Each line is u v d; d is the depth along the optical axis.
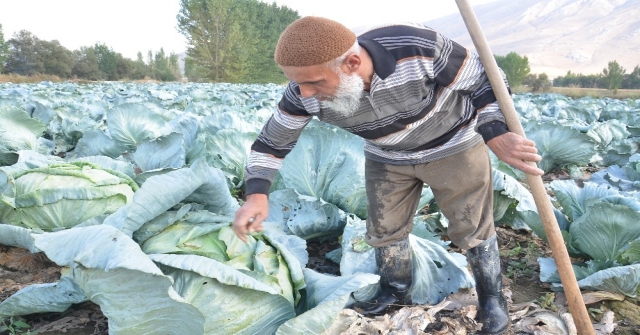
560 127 7.55
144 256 2.34
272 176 2.81
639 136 10.13
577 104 17.55
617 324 3.39
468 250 3.10
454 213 2.98
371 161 3.09
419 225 4.14
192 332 2.40
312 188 4.43
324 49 2.15
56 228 3.88
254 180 2.75
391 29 2.42
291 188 4.35
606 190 4.32
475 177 2.87
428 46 2.36
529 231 5.07
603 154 9.04
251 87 28.41
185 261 2.49
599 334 3.24
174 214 2.85
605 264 3.71
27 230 3.65
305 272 3.02
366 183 3.17
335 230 4.33
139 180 4.31
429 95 2.55
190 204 2.93
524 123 9.41
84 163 4.16
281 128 2.76
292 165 4.47
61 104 10.27
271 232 3.71
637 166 6.41
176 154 4.86
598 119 14.54
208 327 2.46
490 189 2.99
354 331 2.82
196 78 80.88
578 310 2.72
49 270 3.95
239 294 2.51
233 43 74.00
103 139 5.91
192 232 2.77
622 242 3.67
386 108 2.52
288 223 4.16
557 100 18.70
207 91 19.11
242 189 5.62
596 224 3.71
